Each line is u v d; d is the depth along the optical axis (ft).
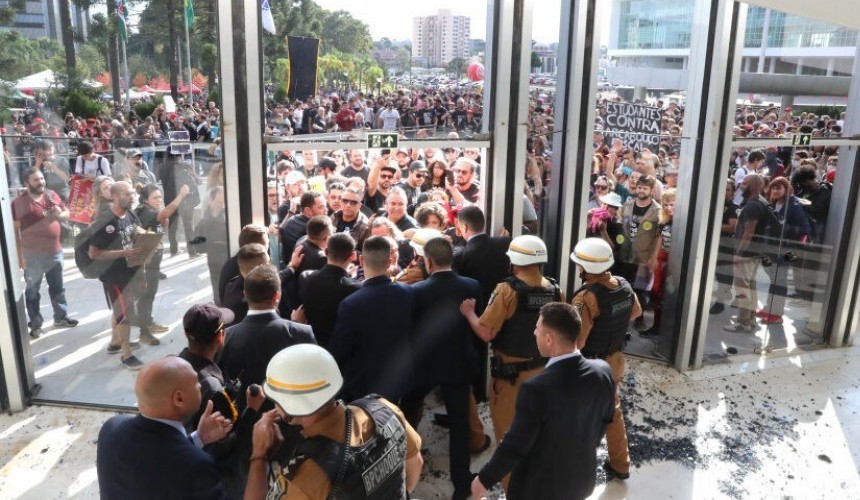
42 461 11.74
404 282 11.76
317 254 11.78
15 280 13.17
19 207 12.87
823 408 14.62
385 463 6.02
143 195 12.85
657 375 16.14
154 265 13.19
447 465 11.97
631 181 16.19
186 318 8.02
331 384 5.82
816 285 18.06
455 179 16.17
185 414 6.48
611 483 11.49
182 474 6.13
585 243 10.87
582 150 14.53
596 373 7.82
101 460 6.32
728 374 16.33
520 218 14.19
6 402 13.42
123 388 13.80
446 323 10.57
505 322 10.62
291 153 15.11
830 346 18.34
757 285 17.16
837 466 12.26
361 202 15.11
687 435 13.25
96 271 13.29
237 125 11.85
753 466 12.18
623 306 10.86
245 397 8.44
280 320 8.79
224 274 11.40
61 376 13.79
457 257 12.39
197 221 12.84
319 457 5.67
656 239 16.49
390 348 10.05
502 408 10.88
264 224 12.43
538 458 7.72
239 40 11.51
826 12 7.65
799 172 16.72
